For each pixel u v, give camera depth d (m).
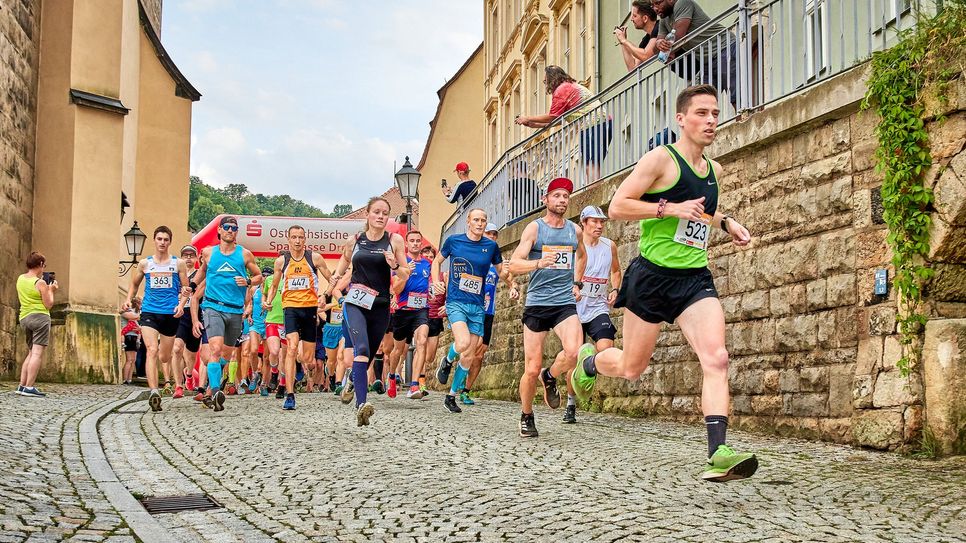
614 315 13.57
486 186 20.30
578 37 24.39
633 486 6.38
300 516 5.58
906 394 8.20
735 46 11.09
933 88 8.14
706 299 6.00
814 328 9.41
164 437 9.48
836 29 10.69
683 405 11.56
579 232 9.68
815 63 9.56
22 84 20.23
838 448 8.58
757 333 10.26
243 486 6.63
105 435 9.56
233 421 10.93
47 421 10.29
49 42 21.28
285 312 13.04
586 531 4.99
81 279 20.73
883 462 7.63
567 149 15.73
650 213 5.89
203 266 13.05
